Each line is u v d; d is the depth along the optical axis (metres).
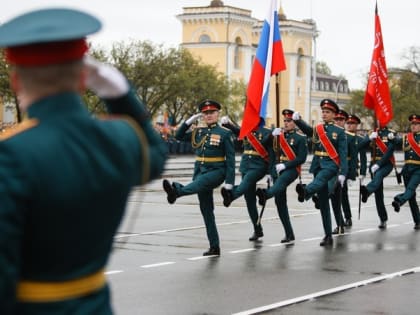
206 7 85.69
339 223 15.33
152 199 21.98
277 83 14.19
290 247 13.25
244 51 87.62
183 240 13.71
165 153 3.68
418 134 16.56
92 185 3.16
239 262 11.58
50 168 3.07
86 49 3.23
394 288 9.77
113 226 3.32
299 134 14.16
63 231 3.12
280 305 8.71
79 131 3.18
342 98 102.12
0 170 2.97
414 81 81.69
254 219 14.08
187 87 54.72
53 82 3.16
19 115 43.25
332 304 8.80
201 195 12.36
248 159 14.01
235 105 62.97
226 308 8.53
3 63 41.84
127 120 3.44
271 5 14.19
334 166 14.28
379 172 16.58
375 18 16.67
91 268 3.26
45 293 3.15
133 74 52.25
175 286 9.68
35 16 3.15
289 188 27.64
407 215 18.84
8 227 2.95
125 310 8.36
